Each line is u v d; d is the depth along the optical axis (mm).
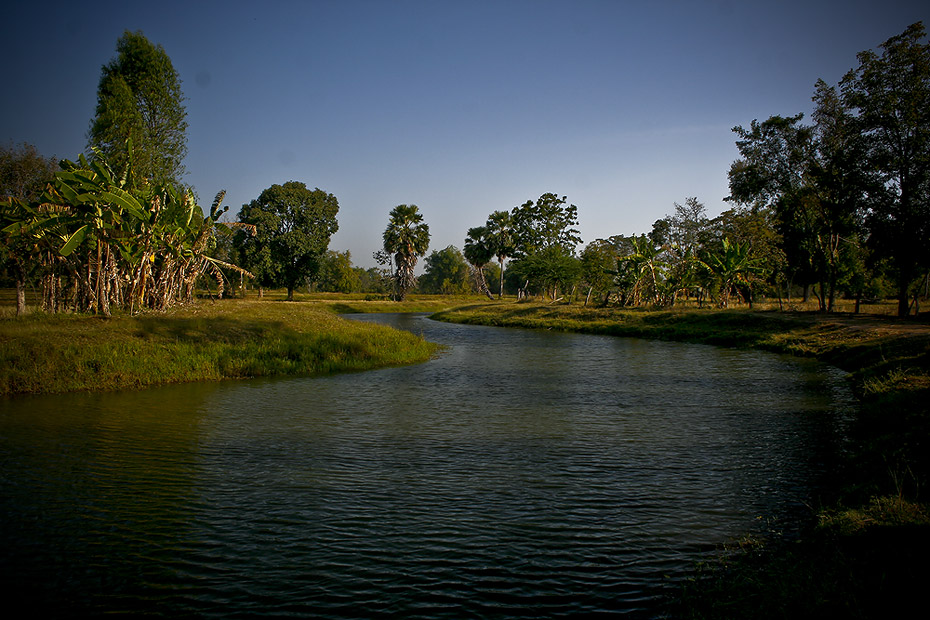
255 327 20172
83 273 20469
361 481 7699
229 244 55188
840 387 14562
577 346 26469
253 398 13156
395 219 63969
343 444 9430
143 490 7266
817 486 7512
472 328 39031
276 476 7852
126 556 5543
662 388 14922
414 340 23047
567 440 9766
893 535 5332
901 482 6656
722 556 5613
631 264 42688
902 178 25062
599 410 12195
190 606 4715
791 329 25578
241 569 5328
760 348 24094
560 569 5367
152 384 14617
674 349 24938
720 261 35656
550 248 56000
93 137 26359
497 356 22344
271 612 4645
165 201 22984
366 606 4738
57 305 21281
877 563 4891
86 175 18281
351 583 5098
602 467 8320
